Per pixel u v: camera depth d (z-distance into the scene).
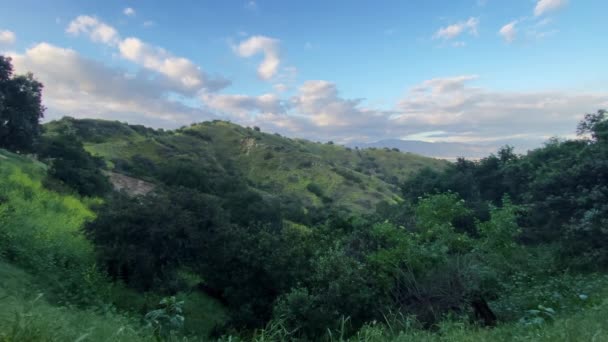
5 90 38.06
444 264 11.14
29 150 40.88
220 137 111.62
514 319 9.43
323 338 10.00
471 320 9.35
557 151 26.33
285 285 14.07
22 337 3.15
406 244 11.67
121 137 90.00
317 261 14.39
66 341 3.51
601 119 19.05
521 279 13.10
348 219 20.59
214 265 15.72
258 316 14.01
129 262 14.52
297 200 67.94
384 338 6.37
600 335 3.96
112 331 4.88
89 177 31.38
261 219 36.34
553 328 4.74
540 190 19.30
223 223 17.17
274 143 111.75
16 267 11.50
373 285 11.62
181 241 15.62
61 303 10.20
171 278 16.31
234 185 47.41
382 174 112.81
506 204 12.16
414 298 11.19
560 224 17.80
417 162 127.00
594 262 14.55
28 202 17.77
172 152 82.81
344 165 114.56
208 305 15.81
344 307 10.98
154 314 5.48
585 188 16.41
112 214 15.13
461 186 33.41
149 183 48.03
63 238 14.72
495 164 34.84
